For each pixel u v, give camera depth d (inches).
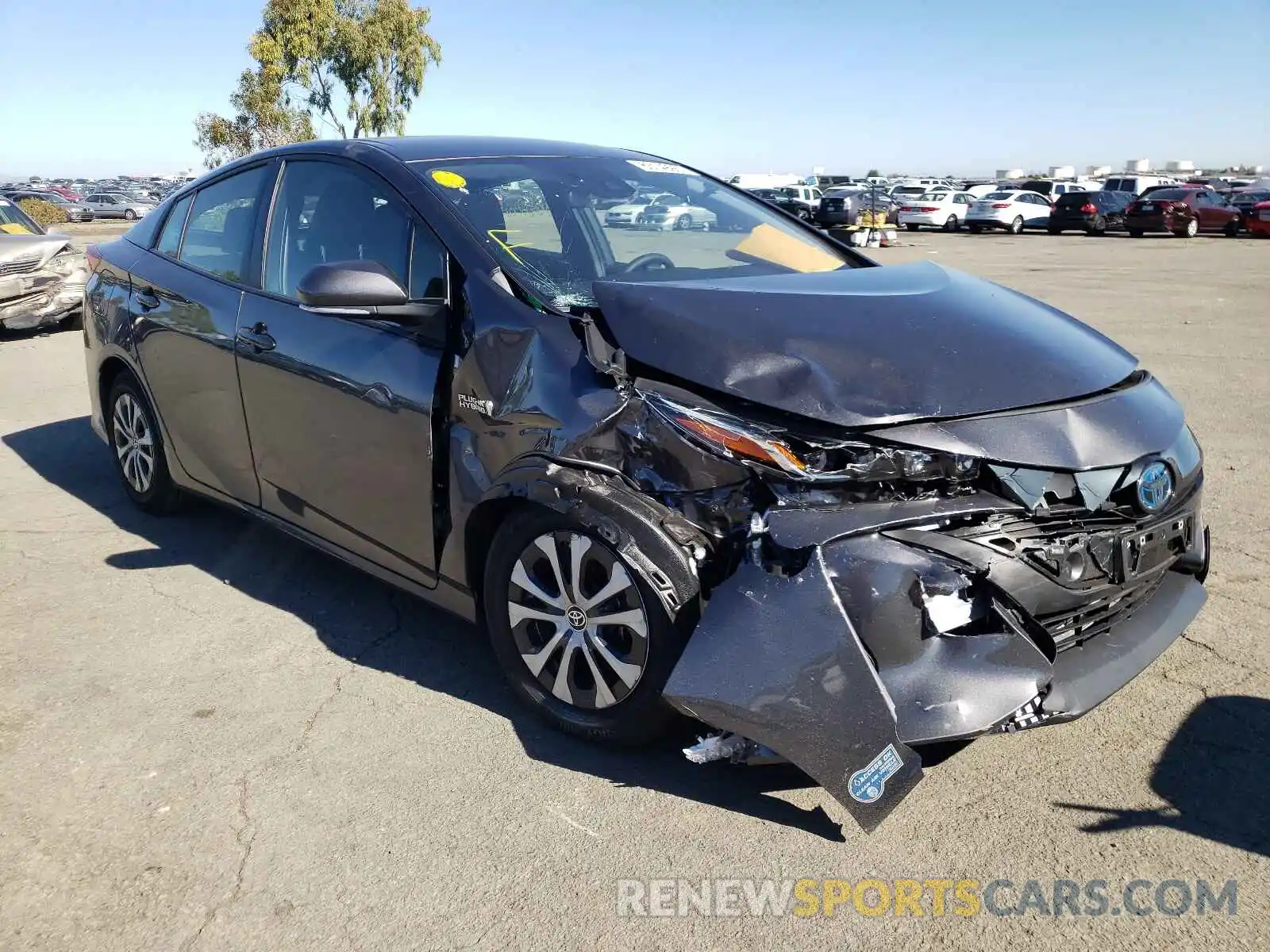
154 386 173.9
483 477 115.9
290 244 148.9
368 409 128.5
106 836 101.5
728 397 101.1
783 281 123.6
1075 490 99.9
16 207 480.7
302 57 1373.0
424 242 129.3
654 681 104.8
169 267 173.3
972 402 100.0
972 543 95.5
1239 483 207.6
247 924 90.0
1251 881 94.1
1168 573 120.6
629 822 103.6
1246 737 116.8
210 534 185.8
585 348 110.9
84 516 195.5
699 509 101.7
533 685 118.3
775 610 94.7
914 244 1134.4
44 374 339.9
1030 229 1451.8
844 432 96.5
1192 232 1246.9
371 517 133.3
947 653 96.1
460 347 119.7
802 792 108.3
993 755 114.3
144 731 120.4
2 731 120.2
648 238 141.1
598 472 106.3
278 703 126.8
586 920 90.4
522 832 102.0
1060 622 101.5
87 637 144.6
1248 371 324.5
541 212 135.8
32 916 90.9
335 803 106.7
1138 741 116.4
